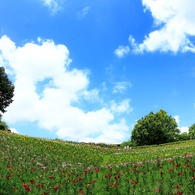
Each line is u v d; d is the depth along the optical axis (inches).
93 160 1626.5
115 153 2094.0
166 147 2348.7
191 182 730.8
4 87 3316.9
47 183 868.0
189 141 2770.7
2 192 761.6
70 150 1796.3
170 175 833.5
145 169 928.3
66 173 1005.8
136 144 3690.9
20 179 903.1
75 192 773.9
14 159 1173.7
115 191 748.6
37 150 1528.1
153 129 3676.2
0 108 3363.7
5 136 1731.1
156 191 718.5
